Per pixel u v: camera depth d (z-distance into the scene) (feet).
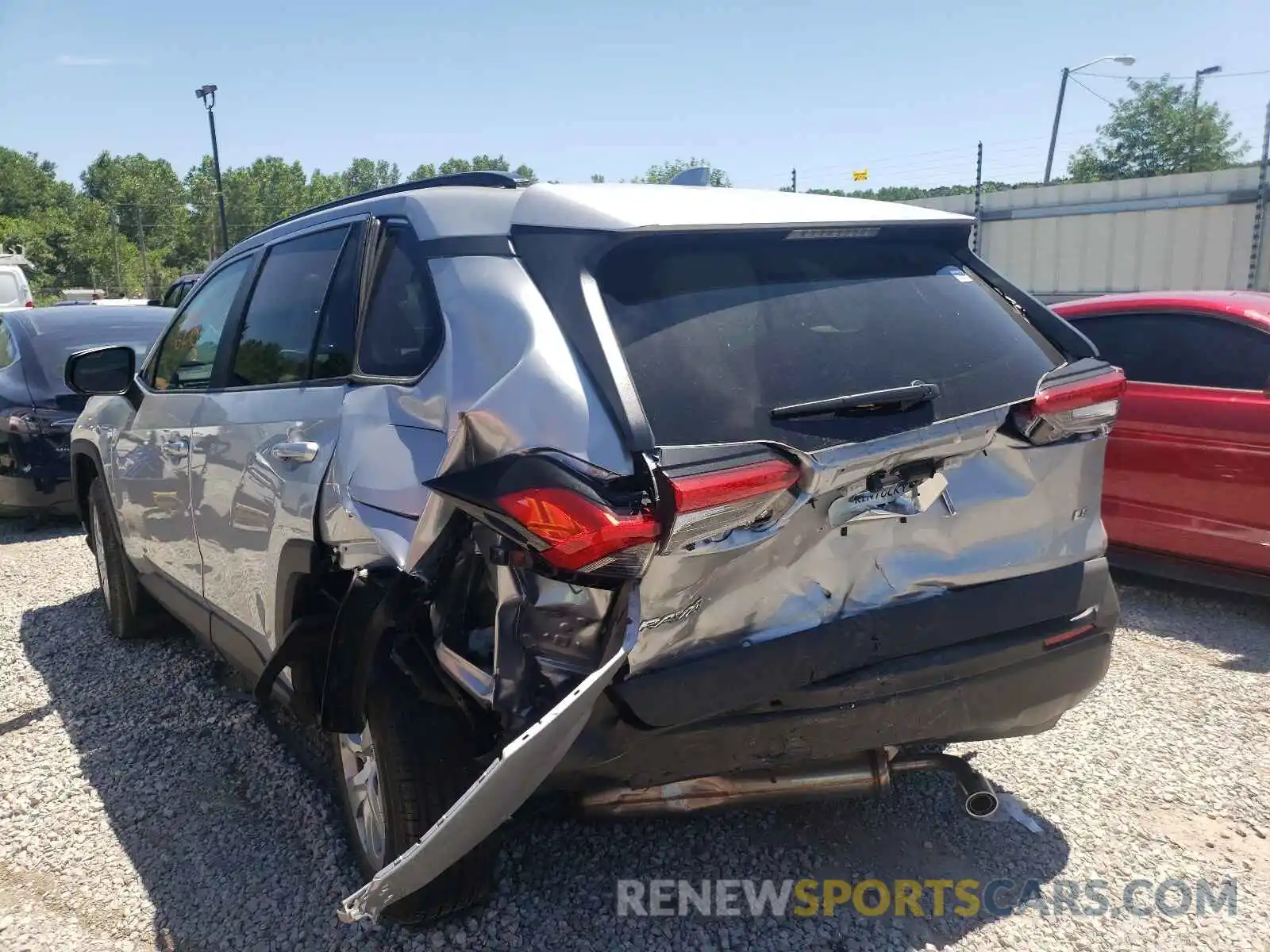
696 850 10.43
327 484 9.21
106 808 11.54
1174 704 13.94
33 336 26.00
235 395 11.76
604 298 7.84
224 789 11.89
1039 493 9.18
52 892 9.96
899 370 8.34
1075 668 9.26
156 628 17.03
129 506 15.02
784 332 8.20
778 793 8.83
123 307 28.73
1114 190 55.47
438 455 8.08
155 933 9.29
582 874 10.00
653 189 9.21
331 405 9.62
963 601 8.73
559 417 7.26
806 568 8.01
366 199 10.81
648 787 8.02
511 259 8.41
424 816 8.34
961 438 8.24
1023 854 10.39
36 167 377.91
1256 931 9.16
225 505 11.50
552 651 7.30
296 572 9.80
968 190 62.85
